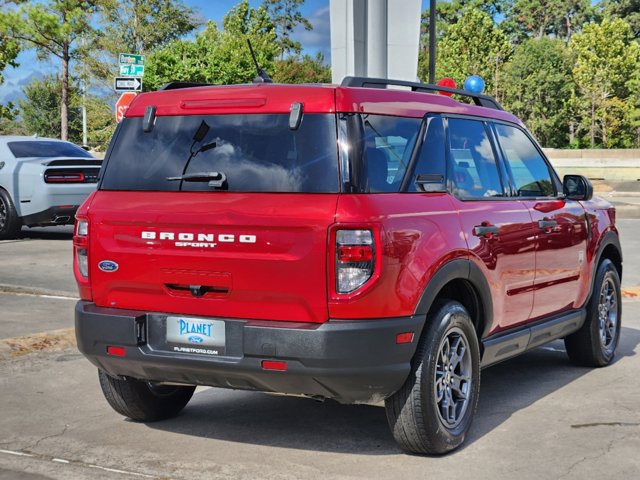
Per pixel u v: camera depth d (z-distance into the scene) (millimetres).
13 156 15375
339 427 5371
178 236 4602
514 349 5707
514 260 5492
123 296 4793
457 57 70750
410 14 13914
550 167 6441
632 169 40031
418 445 4699
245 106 4684
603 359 6957
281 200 4426
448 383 4848
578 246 6434
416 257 4520
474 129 5547
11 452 4891
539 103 67562
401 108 4867
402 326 4418
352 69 13828
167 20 49969
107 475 4508
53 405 5855
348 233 4289
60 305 9375
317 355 4285
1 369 6781
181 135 4816
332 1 14062
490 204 5379
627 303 9828
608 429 5270
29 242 15172
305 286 4340
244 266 4441
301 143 4508
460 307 4879
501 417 5547
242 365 4430
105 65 48875
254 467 4629
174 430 5316
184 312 4629
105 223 4820
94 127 51531
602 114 64562
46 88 72375
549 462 4676
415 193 4750
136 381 5246
